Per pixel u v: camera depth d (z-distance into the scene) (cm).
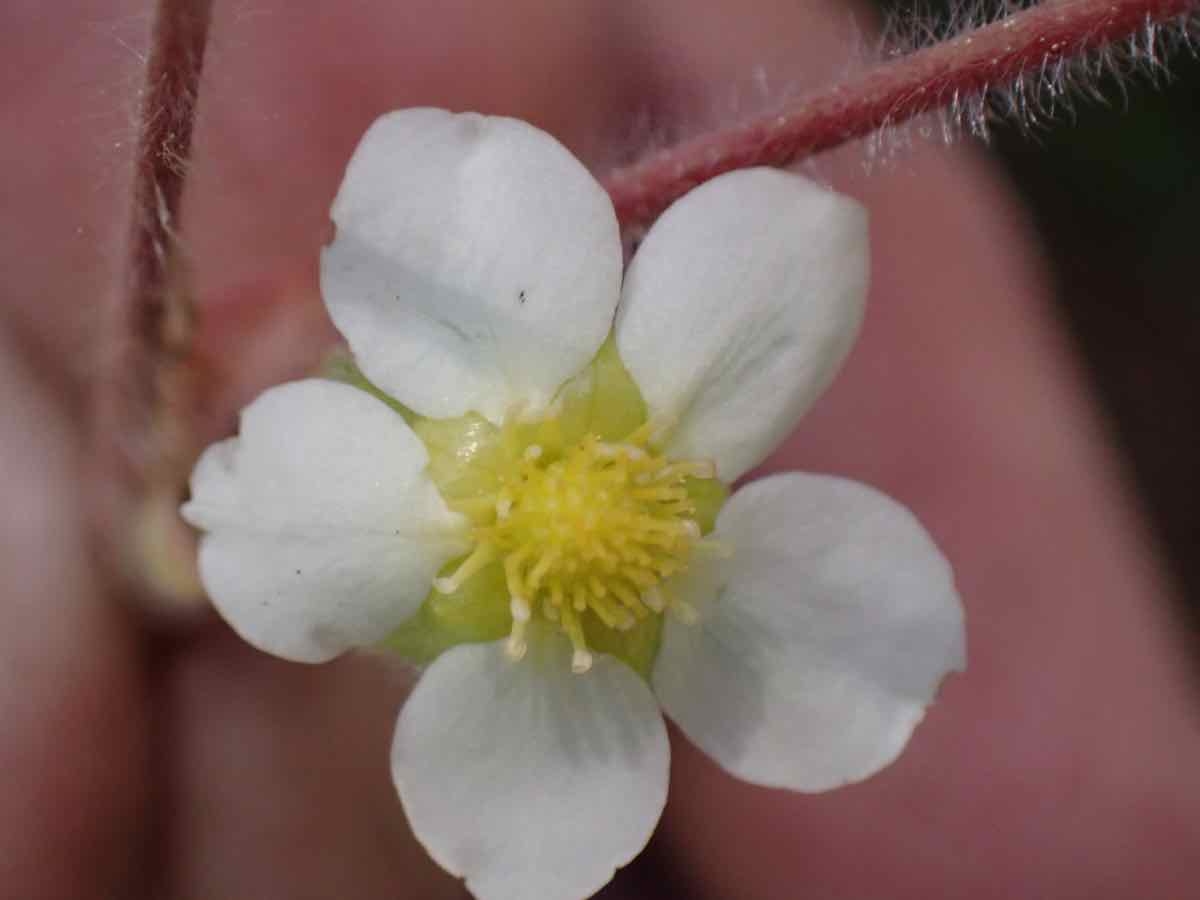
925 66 5
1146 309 11
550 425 5
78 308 7
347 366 5
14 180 7
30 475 7
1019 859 8
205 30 5
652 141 6
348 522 5
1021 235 9
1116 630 8
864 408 8
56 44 7
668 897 9
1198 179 10
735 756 5
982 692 8
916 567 5
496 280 5
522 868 5
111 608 7
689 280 5
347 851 8
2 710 7
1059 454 8
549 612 5
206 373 6
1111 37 5
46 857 7
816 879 8
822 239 5
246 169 7
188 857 7
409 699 5
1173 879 8
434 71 8
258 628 5
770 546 5
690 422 5
